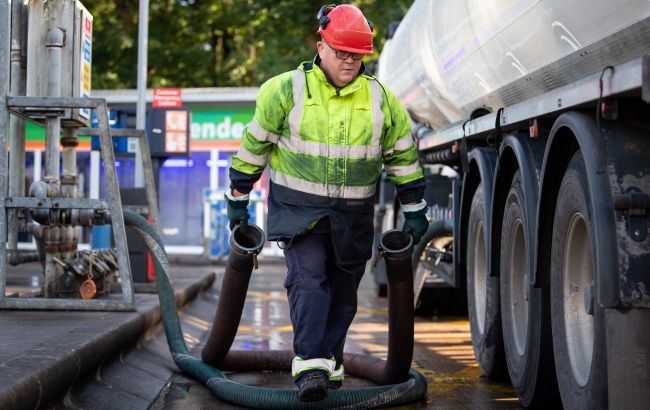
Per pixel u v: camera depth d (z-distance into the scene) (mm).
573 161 4094
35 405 3816
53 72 6777
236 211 4707
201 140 21641
